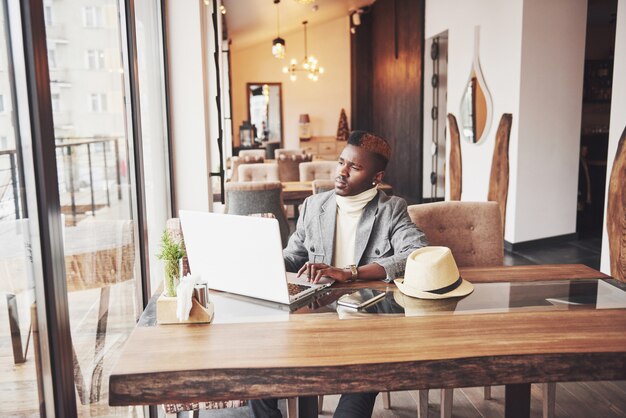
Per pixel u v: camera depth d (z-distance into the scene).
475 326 1.43
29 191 1.22
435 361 1.23
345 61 12.60
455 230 2.39
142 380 1.20
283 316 1.52
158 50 3.26
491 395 2.60
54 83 1.44
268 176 6.06
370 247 2.02
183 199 3.48
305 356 1.26
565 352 1.27
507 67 5.64
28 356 1.24
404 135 9.41
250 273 1.65
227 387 1.21
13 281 1.18
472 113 6.48
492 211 2.39
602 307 1.58
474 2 6.34
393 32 9.89
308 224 2.11
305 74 12.60
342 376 1.22
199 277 1.51
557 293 1.71
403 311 1.55
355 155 1.95
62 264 1.32
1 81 1.15
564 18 5.48
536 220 5.69
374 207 2.03
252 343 1.34
